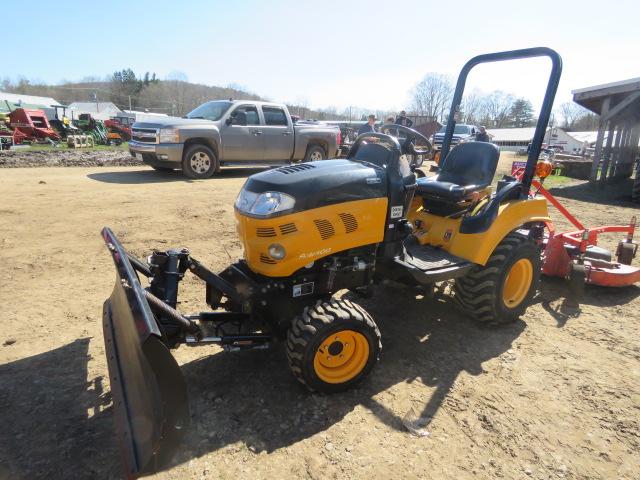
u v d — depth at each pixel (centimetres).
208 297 316
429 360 330
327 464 232
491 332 375
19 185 864
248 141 1067
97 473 221
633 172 1638
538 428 264
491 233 348
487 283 355
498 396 291
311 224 272
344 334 277
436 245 373
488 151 384
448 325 384
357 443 247
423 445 247
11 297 397
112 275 451
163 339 215
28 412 260
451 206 372
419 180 391
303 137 1162
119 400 218
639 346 358
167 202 764
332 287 300
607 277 439
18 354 314
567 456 243
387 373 313
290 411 270
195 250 535
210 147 1041
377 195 298
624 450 249
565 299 444
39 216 645
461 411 276
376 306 414
